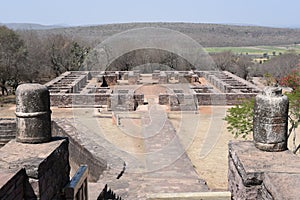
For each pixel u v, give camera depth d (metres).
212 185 7.07
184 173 6.60
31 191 2.86
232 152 3.55
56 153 3.26
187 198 3.78
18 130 3.41
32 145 3.36
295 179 2.78
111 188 5.89
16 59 26.12
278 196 2.52
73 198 3.45
